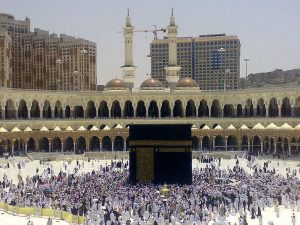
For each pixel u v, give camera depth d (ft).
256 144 435.94
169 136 257.55
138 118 437.99
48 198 210.59
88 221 166.30
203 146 442.91
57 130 403.34
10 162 342.44
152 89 473.67
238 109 473.67
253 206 188.34
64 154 379.76
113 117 463.42
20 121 398.62
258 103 454.81
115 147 442.91
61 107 458.50
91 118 450.30
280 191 216.33
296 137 367.86
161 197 203.41
